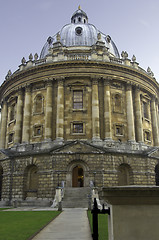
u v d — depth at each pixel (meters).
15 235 10.27
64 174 33.16
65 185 32.75
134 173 35.47
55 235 10.34
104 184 32.78
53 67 40.41
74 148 34.25
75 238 9.66
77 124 38.38
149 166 36.66
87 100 39.12
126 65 41.25
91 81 39.84
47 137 37.34
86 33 50.31
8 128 45.25
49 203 30.84
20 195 35.16
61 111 38.19
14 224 13.73
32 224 13.66
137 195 4.59
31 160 35.59
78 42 48.88
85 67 39.94
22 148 38.38
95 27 54.28
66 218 16.61
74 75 39.62
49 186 33.06
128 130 39.47
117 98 41.41
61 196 29.36
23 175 35.84
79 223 14.05
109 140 36.59
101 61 39.81
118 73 40.91
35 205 31.31
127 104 40.69
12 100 45.66
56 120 38.34
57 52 45.91
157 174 40.31
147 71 49.41
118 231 4.57
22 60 45.22
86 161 33.69
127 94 41.16
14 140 40.56
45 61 42.59
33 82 41.44
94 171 33.22
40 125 39.22
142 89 43.69
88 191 30.56
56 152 33.84
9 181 36.38
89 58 41.28
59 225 13.27
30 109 41.09
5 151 39.28
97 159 33.81
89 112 38.56
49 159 34.44
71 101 39.16
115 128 38.78
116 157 34.97
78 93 40.19
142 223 4.55
